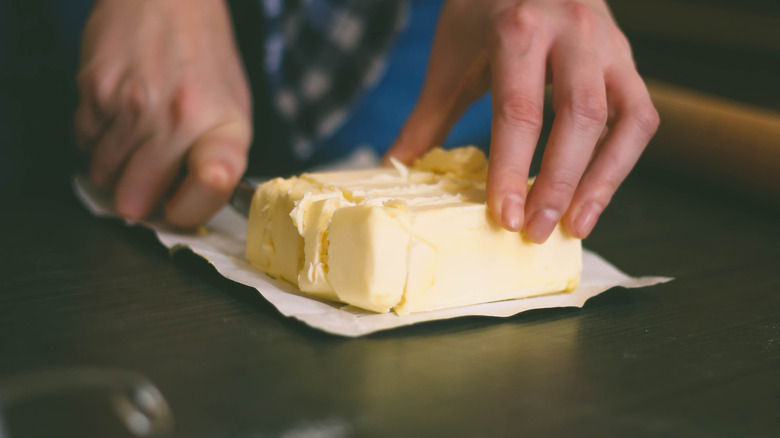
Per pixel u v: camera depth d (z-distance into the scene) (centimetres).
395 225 42
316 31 75
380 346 41
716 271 52
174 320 43
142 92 53
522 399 39
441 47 53
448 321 44
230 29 60
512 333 43
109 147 55
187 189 51
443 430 37
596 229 59
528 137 45
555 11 48
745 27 73
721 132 64
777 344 44
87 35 56
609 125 48
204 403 37
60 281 46
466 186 48
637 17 82
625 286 48
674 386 40
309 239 44
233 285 46
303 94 78
